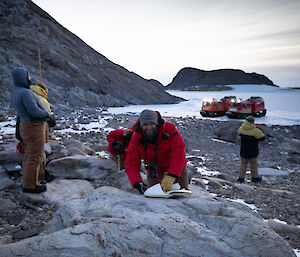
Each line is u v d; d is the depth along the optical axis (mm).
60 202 3709
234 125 13297
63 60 25016
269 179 7012
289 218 4188
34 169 3756
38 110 3492
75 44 29594
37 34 25266
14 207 3570
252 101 20078
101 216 2248
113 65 31984
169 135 2701
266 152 11461
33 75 21422
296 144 12711
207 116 20219
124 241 1806
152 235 1890
